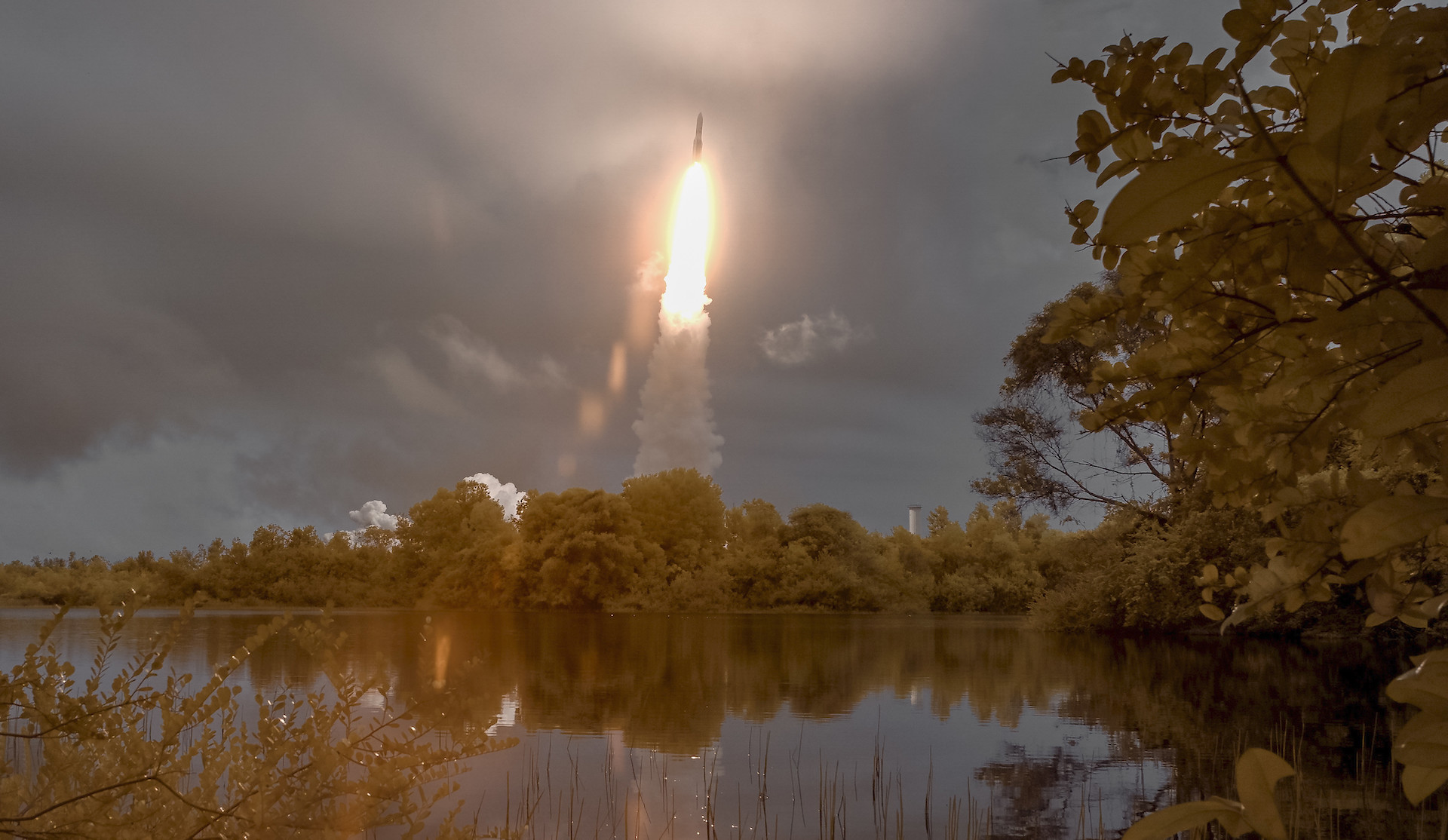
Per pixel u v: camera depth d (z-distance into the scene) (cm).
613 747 1145
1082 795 891
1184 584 2672
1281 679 1775
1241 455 203
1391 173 138
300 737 339
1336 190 91
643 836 757
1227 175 88
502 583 6919
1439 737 83
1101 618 3198
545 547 6900
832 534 6900
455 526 7412
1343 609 2589
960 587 6850
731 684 1838
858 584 6694
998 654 2558
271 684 1561
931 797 884
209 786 330
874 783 945
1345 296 182
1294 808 785
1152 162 185
